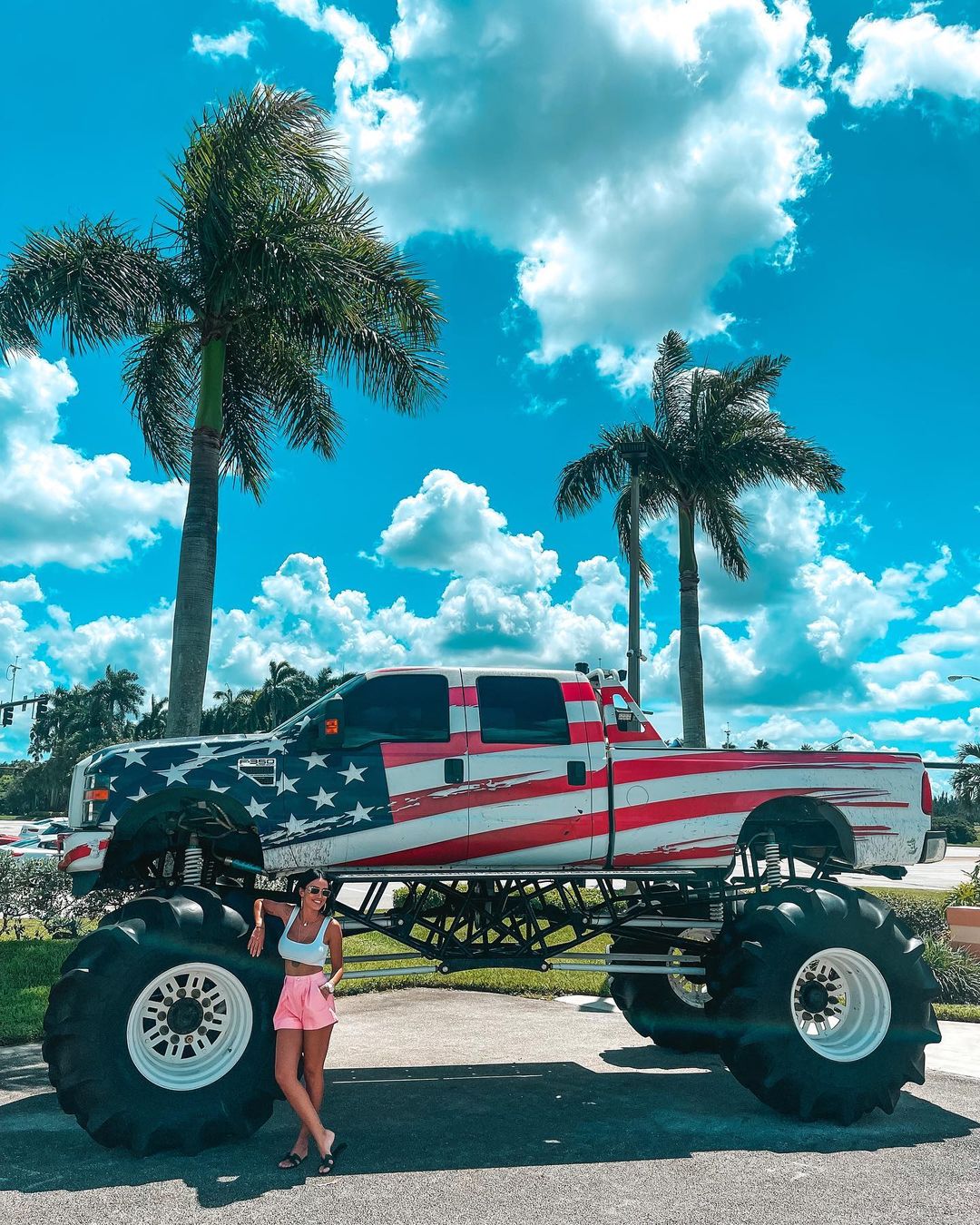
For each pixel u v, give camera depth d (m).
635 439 22.44
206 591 13.93
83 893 6.02
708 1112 6.12
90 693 97.38
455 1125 5.75
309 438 17.09
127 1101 5.10
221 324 14.61
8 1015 8.70
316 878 5.21
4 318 13.07
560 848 6.61
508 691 6.81
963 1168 5.08
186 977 5.53
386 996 10.36
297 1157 4.97
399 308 14.62
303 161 14.63
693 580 22.83
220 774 6.17
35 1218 4.23
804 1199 4.60
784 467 22.06
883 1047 6.10
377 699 6.64
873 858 7.00
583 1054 7.81
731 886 7.03
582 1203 4.49
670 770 6.82
